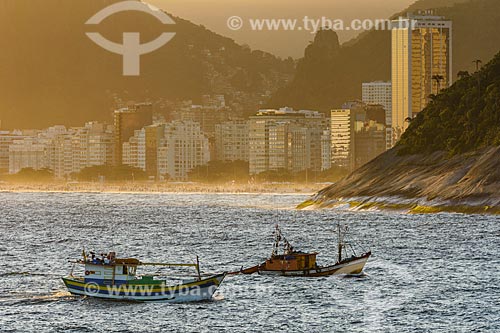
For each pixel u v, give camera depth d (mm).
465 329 189250
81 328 192500
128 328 191875
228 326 192750
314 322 195875
